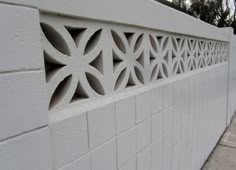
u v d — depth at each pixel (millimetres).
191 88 2168
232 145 3398
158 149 1582
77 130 877
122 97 1151
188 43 2135
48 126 720
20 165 636
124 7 1098
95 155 979
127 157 1216
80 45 903
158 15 1431
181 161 2062
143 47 1342
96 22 963
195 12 14266
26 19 628
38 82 673
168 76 1722
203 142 2766
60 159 808
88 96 970
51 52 786
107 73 1065
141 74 1359
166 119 1673
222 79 3529
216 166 2822
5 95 590
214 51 3104
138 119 1298
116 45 1140
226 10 14117
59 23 806
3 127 591
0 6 567
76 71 895
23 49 625
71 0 812
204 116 2705
